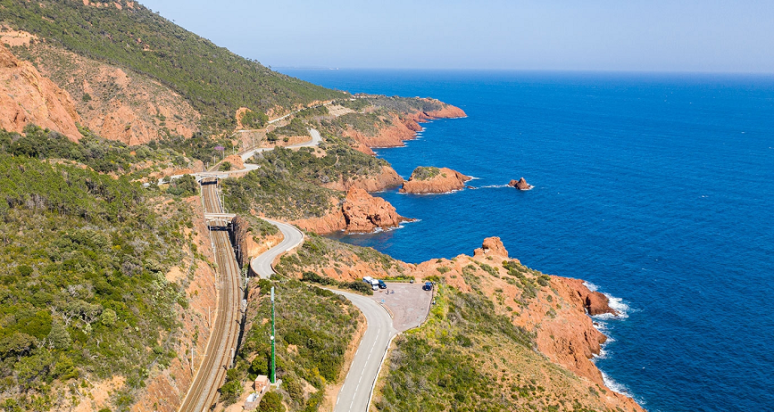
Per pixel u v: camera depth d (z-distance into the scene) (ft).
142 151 493.77
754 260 444.14
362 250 403.13
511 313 314.76
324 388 195.62
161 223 332.19
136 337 206.80
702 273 420.36
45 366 165.07
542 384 233.96
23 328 169.99
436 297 293.64
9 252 214.07
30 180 282.15
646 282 406.41
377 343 235.20
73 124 440.45
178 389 205.77
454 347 249.14
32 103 398.21
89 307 196.03
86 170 346.95
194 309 259.80
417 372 221.66
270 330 218.79
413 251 485.97
